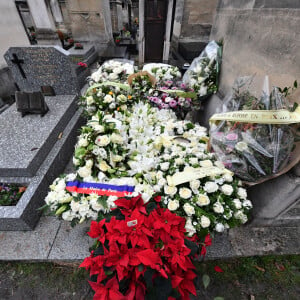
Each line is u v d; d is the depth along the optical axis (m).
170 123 2.06
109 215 1.28
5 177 2.07
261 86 1.59
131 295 0.93
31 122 2.65
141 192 1.36
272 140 1.23
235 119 1.30
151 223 1.11
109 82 2.38
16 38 4.13
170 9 4.81
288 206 1.60
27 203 1.80
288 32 1.32
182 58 6.16
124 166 1.61
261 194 1.70
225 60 2.34
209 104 2.76
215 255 1.73
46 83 3.36
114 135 1.44
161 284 0.96
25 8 7.01
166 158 1.55
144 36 5.29
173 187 1.34
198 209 1.30
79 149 1.43
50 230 1.85
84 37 6.74
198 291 1.60
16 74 3.30
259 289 1.62
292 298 1.59
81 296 1.57
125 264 0.94
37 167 2.16
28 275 1.66
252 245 1.80
